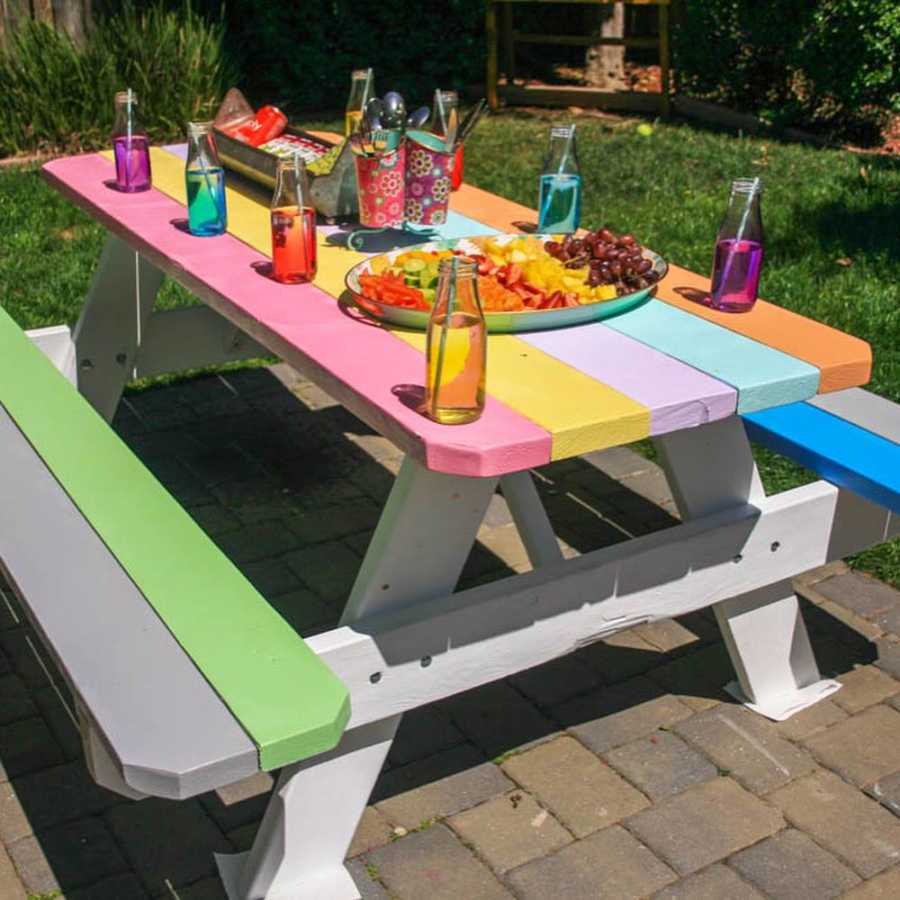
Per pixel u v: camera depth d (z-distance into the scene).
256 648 2.04
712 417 2.35
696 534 2.66
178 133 7.60
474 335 2.15
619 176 6.88
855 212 6.14
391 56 8.89
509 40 8.69
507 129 8.00
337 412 4.42
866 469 2.72
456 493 2.36
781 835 2.61
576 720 2.95
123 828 2.61
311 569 3.52
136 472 2.61
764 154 7.33
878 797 2.71
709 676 3.10
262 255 3.11
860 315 4.89
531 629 2.51
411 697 2.41
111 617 2.11
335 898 2.41
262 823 2.40
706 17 8.09
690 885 2.48
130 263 3.90
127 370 4.04
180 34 7.63
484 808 2.68
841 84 7.60
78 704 1.93
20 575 2.22
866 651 3.19
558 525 3.76
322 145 3.67
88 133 7.46
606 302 2.64
